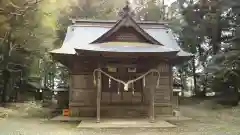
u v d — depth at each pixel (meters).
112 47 14.94
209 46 30.59
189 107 25.20
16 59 24.77
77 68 17.62
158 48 15.14
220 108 23.20
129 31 16.17
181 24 31.33
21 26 22.33
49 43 25.84
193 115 19.25
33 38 24.23
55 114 19.64
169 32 20.92
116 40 16.11
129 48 14.84
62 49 17.22
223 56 23.80
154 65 15.01
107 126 13.48
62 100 22.28
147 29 20.73
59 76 40.41
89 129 12.98
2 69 23.08
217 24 27.66
